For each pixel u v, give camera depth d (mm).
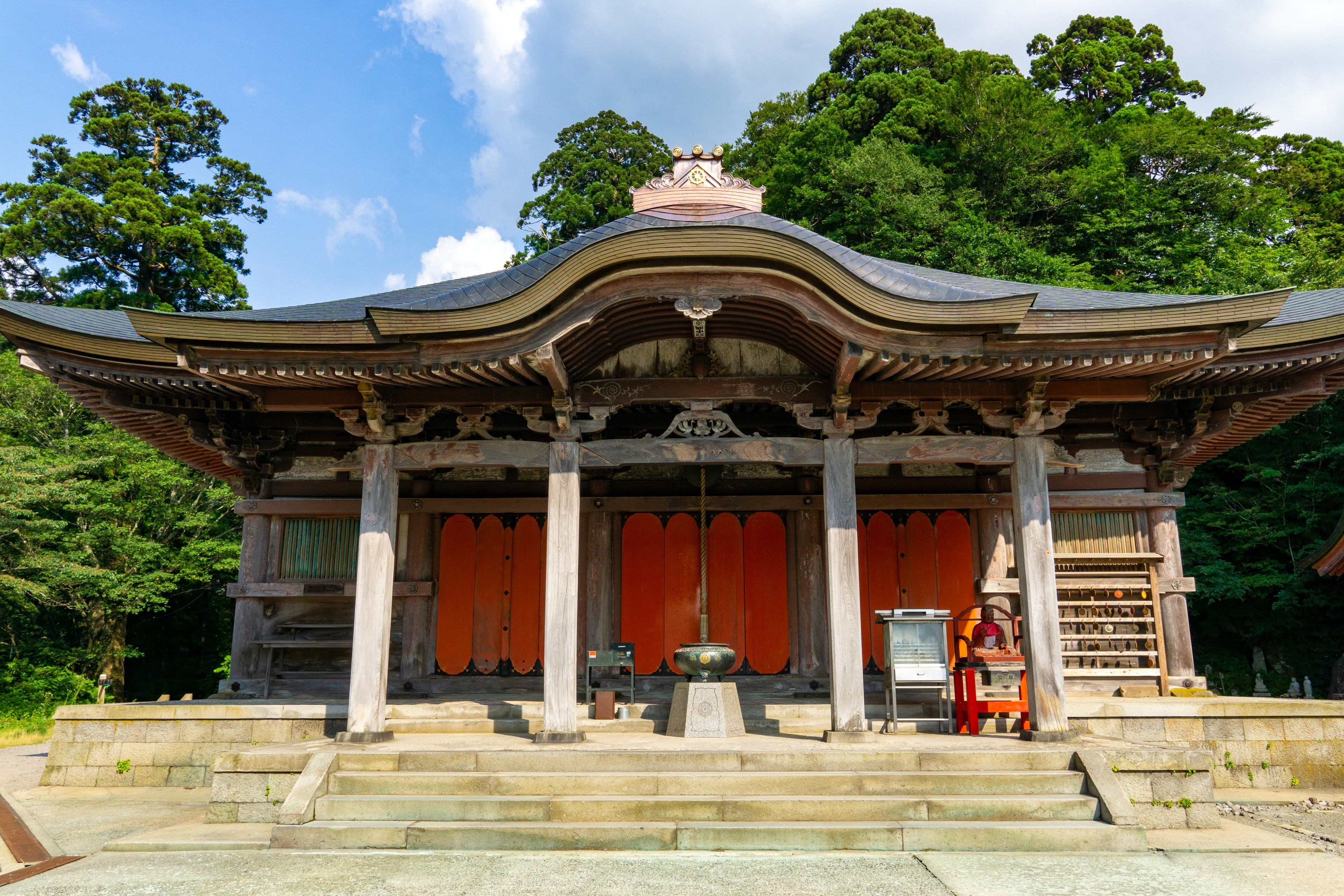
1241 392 9805
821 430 8789
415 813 6773
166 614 30047
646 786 6980
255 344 7941
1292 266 26781
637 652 11117
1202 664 22141
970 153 32656
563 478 8617
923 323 7695
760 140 42250
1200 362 8008
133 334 9164
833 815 6645
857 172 29266
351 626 11086
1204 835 6797
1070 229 31984
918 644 8758
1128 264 30219
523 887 5434
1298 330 8586
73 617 25891
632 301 8156
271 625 11180
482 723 9344
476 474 11531
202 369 8023
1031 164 32188
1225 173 34000
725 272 7750
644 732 9242
